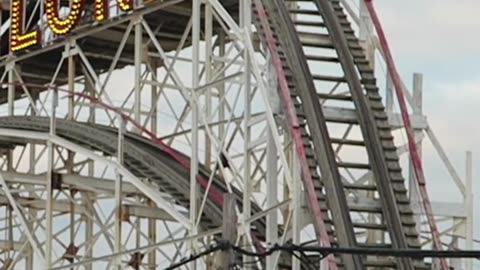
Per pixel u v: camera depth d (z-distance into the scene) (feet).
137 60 193.77
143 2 188.14
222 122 163.84
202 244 164.96
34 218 212.64
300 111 146.41
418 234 138.31
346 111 149.89
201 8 191.62
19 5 220.23
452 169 154.10
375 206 142.41
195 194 160.86
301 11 162.71
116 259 174.09
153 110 209.77
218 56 187.93
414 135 151.74
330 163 140.97
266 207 149.89
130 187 188.03
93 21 201.26
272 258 139.33
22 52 219.20
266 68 151.02
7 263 224.12
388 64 154.61
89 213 197.47
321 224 132.77
